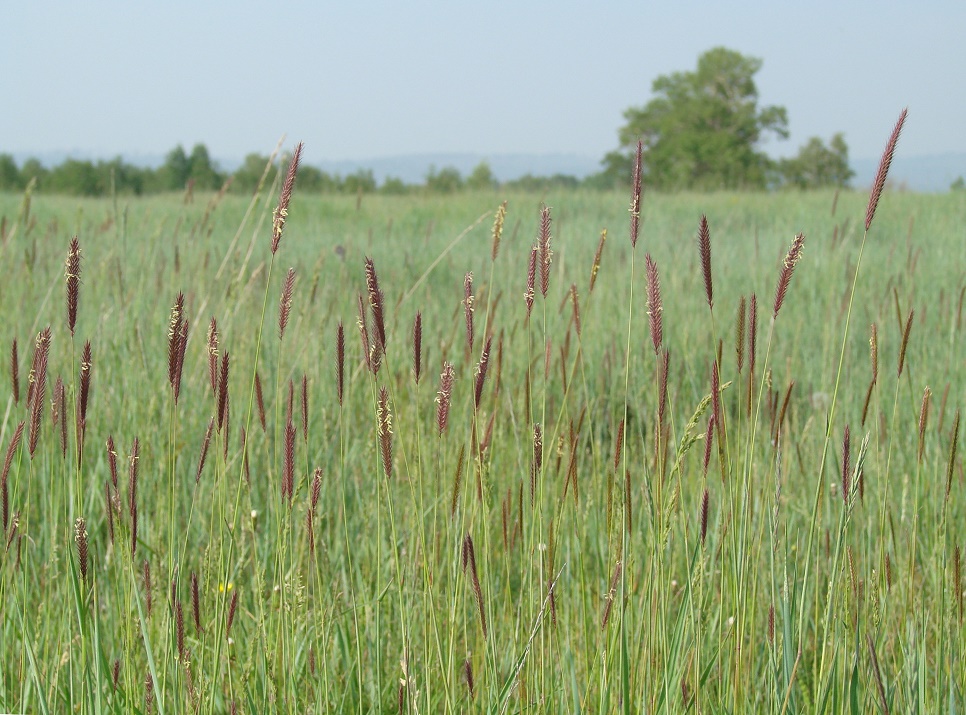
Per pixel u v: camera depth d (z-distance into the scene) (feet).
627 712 5.84
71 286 5.40
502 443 10.16
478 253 29.48
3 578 6.32
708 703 7.03
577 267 23.22
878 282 22.13
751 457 6.14
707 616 7.32
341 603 8.03
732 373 16.83
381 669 7.67
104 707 6.15
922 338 17.29
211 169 136.77
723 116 184.34
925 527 9.75
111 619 7.87
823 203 53.98
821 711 6.14
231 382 12.76
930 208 47.83
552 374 14.82
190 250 19.03
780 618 7.52
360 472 10.80
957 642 7.01
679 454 5.96
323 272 20.98
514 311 18.42
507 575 7.37
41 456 10.44
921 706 6.44
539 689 6.73
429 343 14.67
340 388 6.09
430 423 11.48
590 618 7.74
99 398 12.96
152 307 15.94
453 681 6.23
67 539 5.83
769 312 19.56
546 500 8.25
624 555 5.84
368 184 92.68
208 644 7.02
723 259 26.71
